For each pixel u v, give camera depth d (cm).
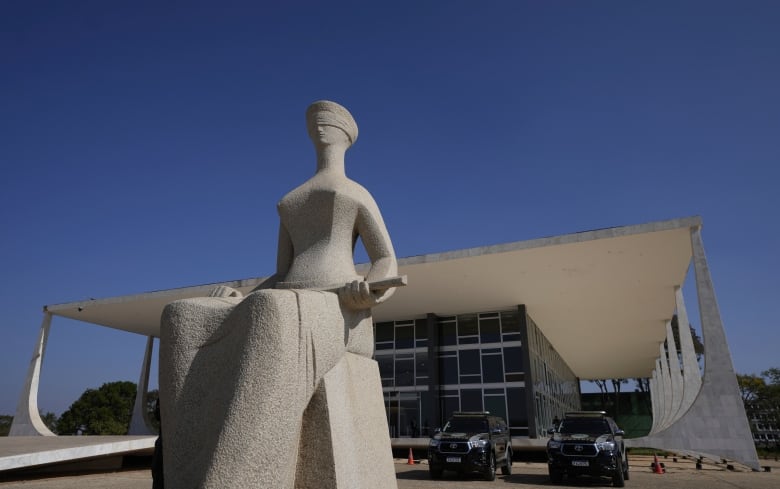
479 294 2059
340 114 426
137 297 2173
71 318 2517
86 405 3569
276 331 261
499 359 2219
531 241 1598
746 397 4366
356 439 322
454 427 1337
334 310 314
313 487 282
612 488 1090
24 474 1227
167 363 281
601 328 2714
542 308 2283
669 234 1498
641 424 4912
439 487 1072
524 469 1599
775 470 1471
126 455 1570
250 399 247
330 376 304
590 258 1675
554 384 3052
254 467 239
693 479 1227
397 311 2292
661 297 2127
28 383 2414
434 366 2277
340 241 381
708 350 1420
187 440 260
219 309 283
